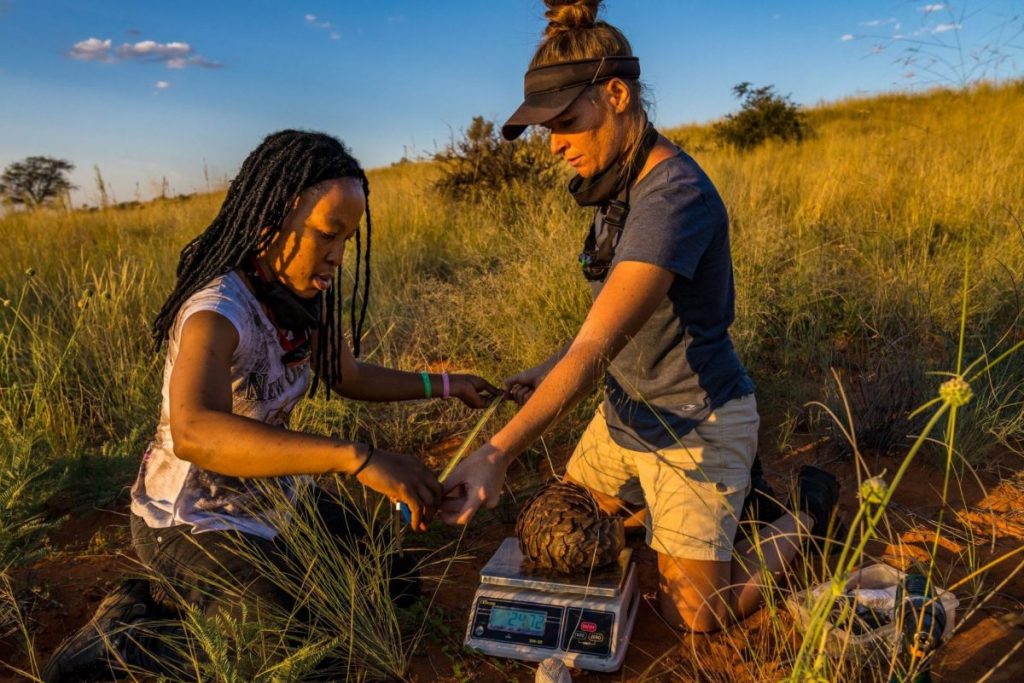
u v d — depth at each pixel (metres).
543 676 2.11
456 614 2.57
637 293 2.09
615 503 2.93
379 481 1.93
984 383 3.75
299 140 2.05
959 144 9.33
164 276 5.97
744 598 2.44
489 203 8.30
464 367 4.63
